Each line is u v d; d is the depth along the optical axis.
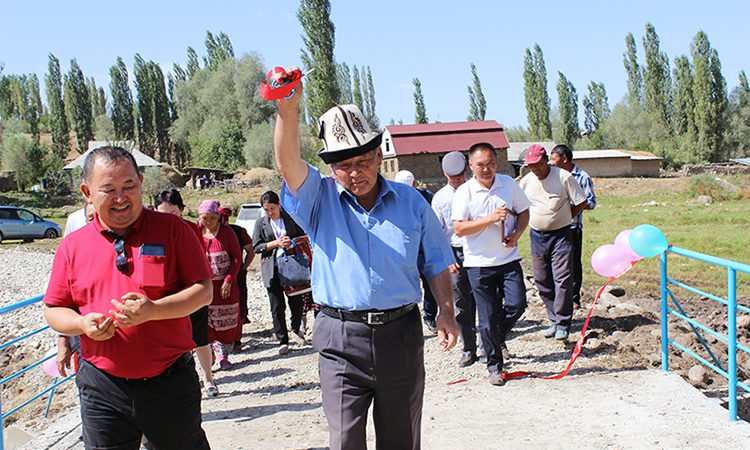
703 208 33.38
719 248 16.62
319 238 3.41
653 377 5.95
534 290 10.65
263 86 3.00
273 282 8.13
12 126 87.19
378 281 3.30
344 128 3.21
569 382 6.08
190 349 3.35
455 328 3.49
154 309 3.00
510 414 5.38
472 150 6.20
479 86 94.00
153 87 91.31
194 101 88.62
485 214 6.16
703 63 69.81
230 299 7.55
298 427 5.46
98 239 3.21
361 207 3.39
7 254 23.33
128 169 3.14
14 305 4.66
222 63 83.38
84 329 2.96
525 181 7.50
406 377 3.39
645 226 5.85
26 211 33.06
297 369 7.56
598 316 8.69
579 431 4.88
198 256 3.35
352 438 3.30
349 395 3.34
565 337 7.27
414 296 3.42
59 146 92.00
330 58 51.94
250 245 8.89
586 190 9.11
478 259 6.20
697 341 7.32
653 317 8.73
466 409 5.60
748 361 6.84
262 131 70.69
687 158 72.12
